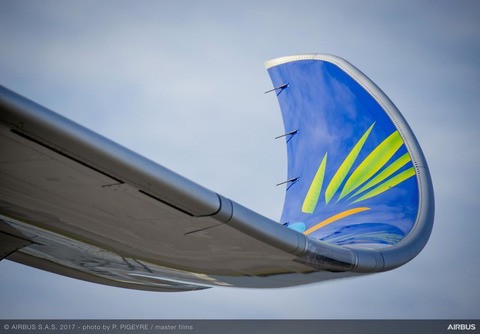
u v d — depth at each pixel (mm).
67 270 27469
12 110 13859
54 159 15500
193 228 18844
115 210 18266
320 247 21047
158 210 17750
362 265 23062
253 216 18562
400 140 35125
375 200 33531
